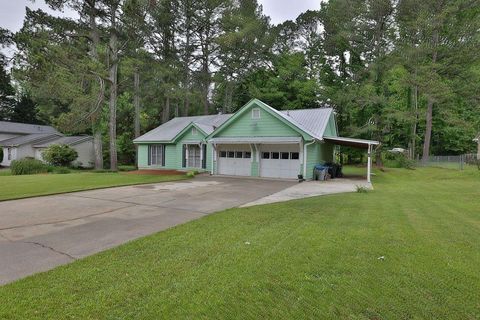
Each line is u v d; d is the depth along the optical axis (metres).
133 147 30.25
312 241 4.86
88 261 4.06
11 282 3.45
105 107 29.16
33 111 45.81
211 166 19.09
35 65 15.46
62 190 11.16
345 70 33.28
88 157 29.80
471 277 3.55
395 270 3.74
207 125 22.08
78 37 21.70
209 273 3.65
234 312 2.84
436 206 8.18
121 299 3.05
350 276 3.58
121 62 23.33
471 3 23.84
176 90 27.27
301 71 34.19
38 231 5.67
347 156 32.44
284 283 3.40
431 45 24.73
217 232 5.45
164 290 3.24
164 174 18.66
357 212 7.25
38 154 31.00
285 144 17.09
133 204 8.54
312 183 14.77
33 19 18.97
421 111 25.34
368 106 28.20
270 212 7.24
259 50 32.62
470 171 19.20
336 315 2.80
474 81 25.48
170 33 29.42
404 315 2.79
